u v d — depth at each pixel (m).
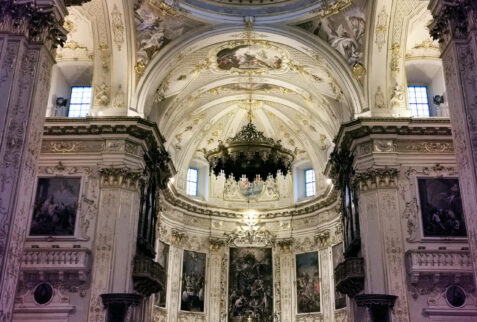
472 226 9.88
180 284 27.06
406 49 21.56
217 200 30.38
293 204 29.73
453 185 19.03
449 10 10.98
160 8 20.25
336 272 20.23
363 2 19.84
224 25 21.86
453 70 10.84
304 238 28.67
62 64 22.17
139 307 19.33
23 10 10.64
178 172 29.11
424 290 17.55
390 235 18.25
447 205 18.75
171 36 21.56
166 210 27.19
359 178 19.36
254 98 28.08
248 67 24.80
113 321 16.56
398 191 18.95
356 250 19.69
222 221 29.62
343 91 21.70
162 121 24.05
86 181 19.20
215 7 21.61
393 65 20.64
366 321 18.91
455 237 18.25
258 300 28.03
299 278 28.00
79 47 21.47
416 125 19.47
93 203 18.94
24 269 17.45
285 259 28.80
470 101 10.41
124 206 18.94
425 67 22.41
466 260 17.41
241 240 29.16
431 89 22.72
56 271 17.55
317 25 21.45
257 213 29.80
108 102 20.56
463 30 10.89
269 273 28.61
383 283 17.72
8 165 9.81
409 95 22.61
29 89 10.38
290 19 21.55
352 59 21.12
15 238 9.55
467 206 10.11
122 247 18.39
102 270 17.92
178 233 27.55
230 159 22.34
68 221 18.64
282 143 30.38
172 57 21.67
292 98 27.11
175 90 24.30
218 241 28.84
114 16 19.77
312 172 30.05
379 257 18.09
